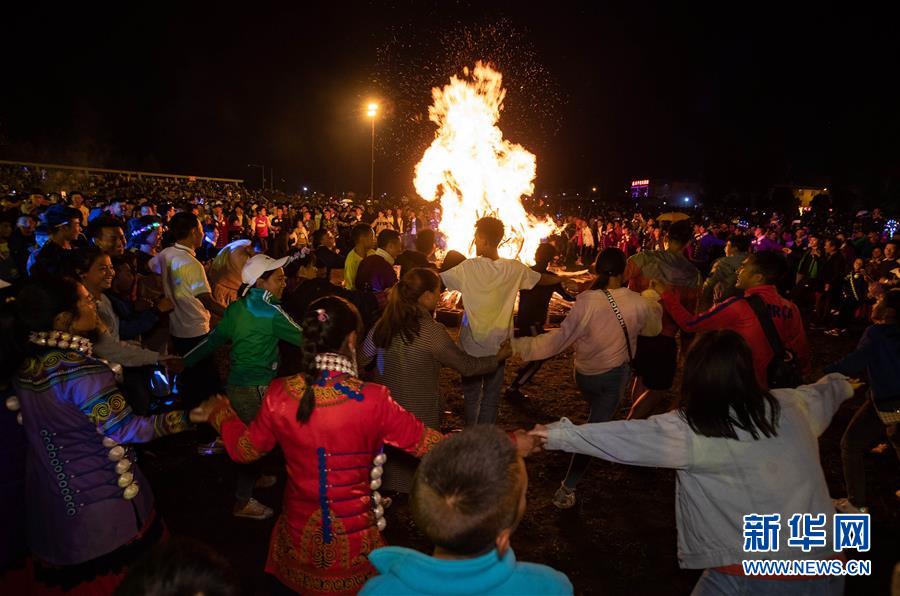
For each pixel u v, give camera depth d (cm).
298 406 229
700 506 221
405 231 2459
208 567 139
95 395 233
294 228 1920
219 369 774
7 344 226
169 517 432
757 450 215
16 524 254
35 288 232
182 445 546
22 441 252
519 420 642
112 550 240
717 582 222
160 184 3488
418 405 377
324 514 230
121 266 503
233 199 3341
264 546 402
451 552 138
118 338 446
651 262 587
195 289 510
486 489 134
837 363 404
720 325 395
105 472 239
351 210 2466
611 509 459
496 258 471
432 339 371
